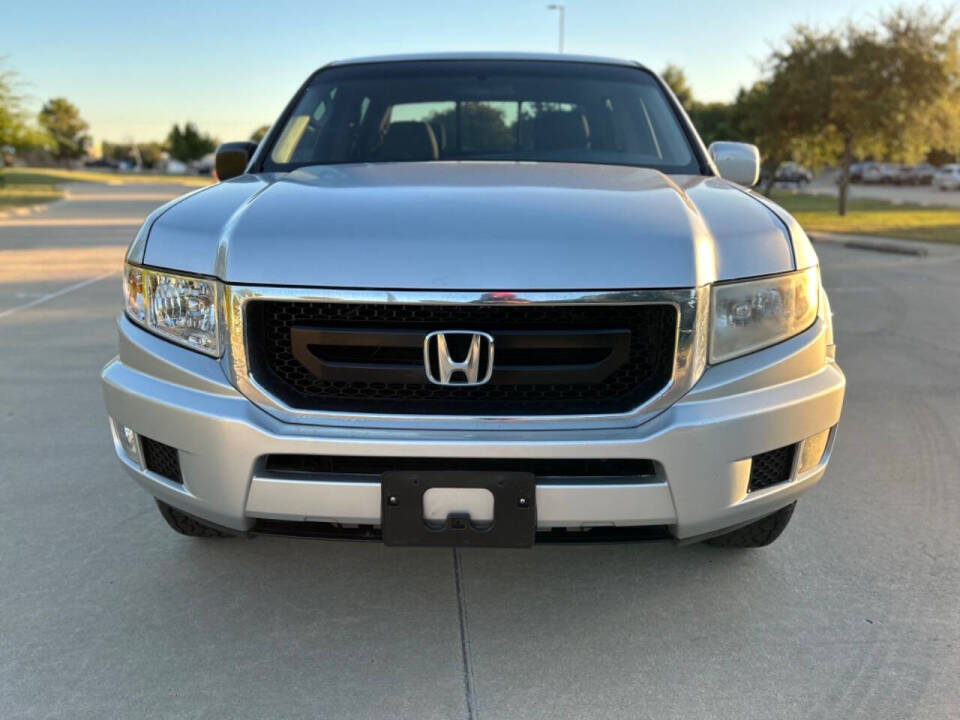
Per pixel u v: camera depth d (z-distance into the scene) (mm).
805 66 24016
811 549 2848
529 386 1949
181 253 2104
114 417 2262
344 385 1966
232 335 1978
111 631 2340
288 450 1950
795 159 26781
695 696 2068
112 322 6789
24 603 2480
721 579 2643
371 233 1963
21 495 3268
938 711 2010
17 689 2080
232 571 2688
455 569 2703
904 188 50656
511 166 2762
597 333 1921
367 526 2062
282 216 2061
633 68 3539
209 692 2076
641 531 2096
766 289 2092
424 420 1937
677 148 3135
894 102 21875
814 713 2006
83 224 18062
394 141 3207
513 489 1929
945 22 22016
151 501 3221
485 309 1899
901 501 3254
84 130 109125
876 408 4480
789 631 2352
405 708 2021
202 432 2012
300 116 3355
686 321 1951
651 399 1962
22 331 6406
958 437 4004
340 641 2305
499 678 2143
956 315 7398
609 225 2010
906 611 2455
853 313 7500
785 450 2186
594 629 2367
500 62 3502
